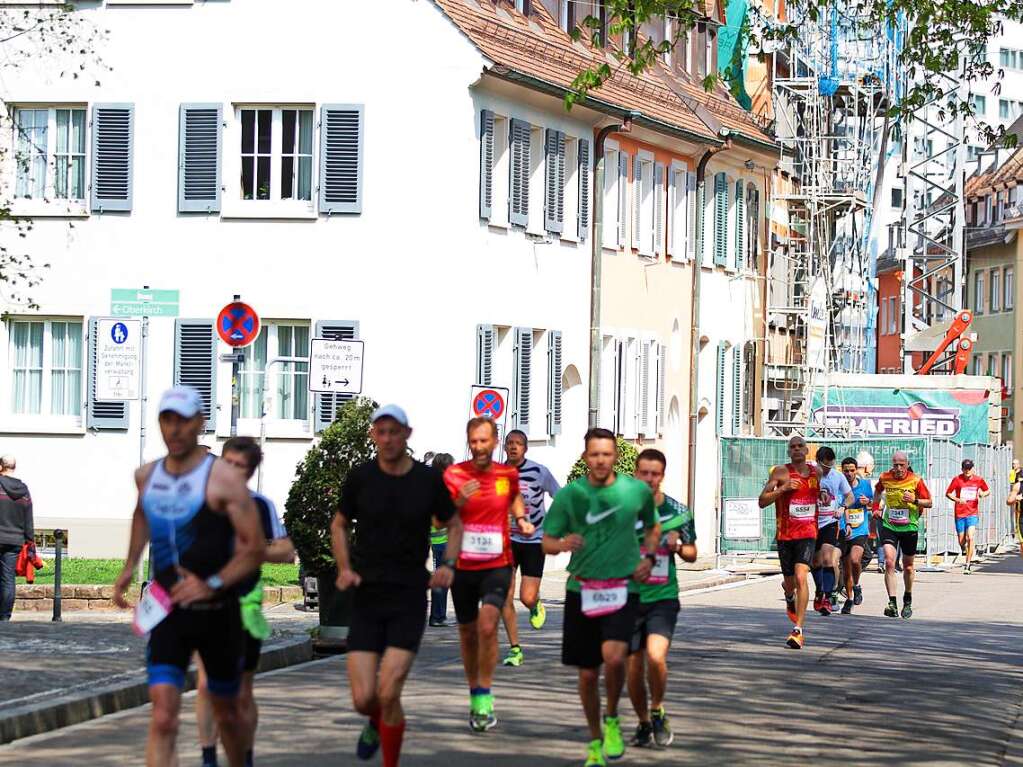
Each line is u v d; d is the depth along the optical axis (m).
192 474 12.75
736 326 66.69
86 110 44.50
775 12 73.69
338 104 43.59
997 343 120.88
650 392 57.16
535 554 24.50
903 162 93.06
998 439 76.25
